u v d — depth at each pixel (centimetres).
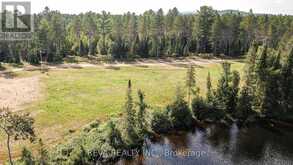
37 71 9275
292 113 6250
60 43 11319
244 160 4691
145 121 5472
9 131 3691
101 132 5072
